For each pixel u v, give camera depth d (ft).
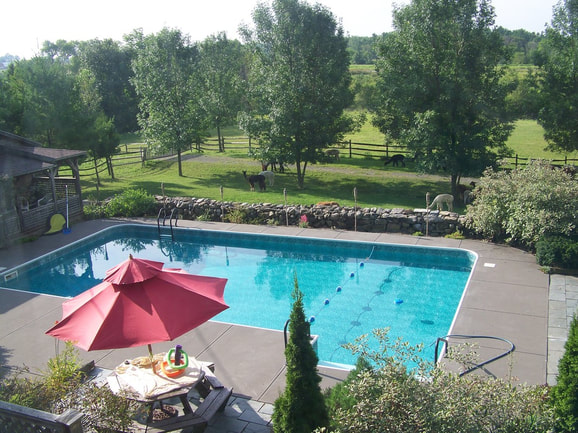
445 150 72.08
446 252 48.62
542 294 37.27
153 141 93.09
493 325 32.89
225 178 92.07
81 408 20.38
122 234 62.03
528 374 26.94
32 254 49.96
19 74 70.74
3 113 65.82
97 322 20.68
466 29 69.51
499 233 49.19
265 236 55.67
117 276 22.11
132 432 20.49
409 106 74.23
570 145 82.33
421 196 76.84
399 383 17.01
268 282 47.11
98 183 83.46
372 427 16.55
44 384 22.40
